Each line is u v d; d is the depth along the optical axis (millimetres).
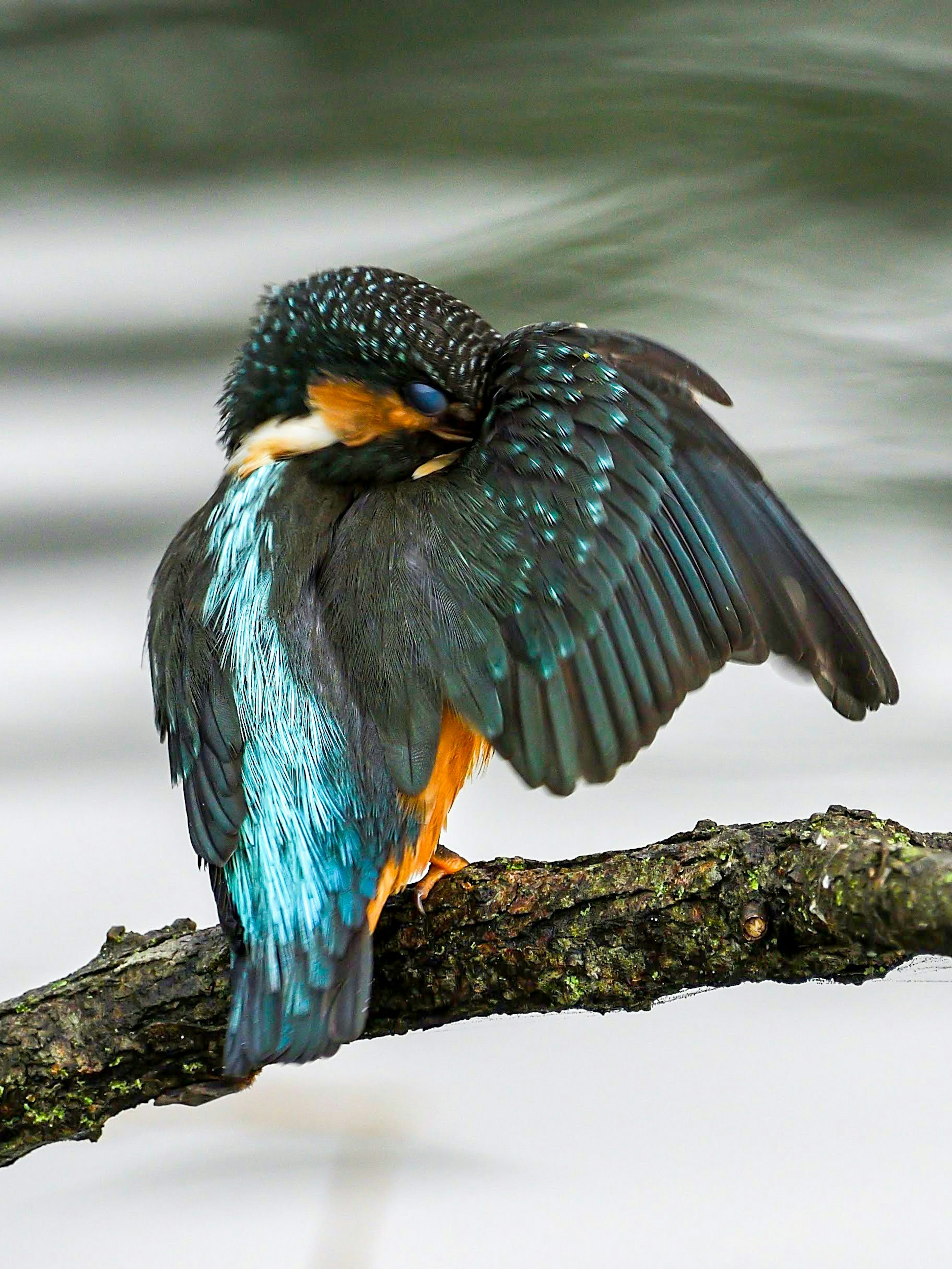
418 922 3480
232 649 3480
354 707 3473
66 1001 3492
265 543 3486
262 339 3514
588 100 4215
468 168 4273
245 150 4430
